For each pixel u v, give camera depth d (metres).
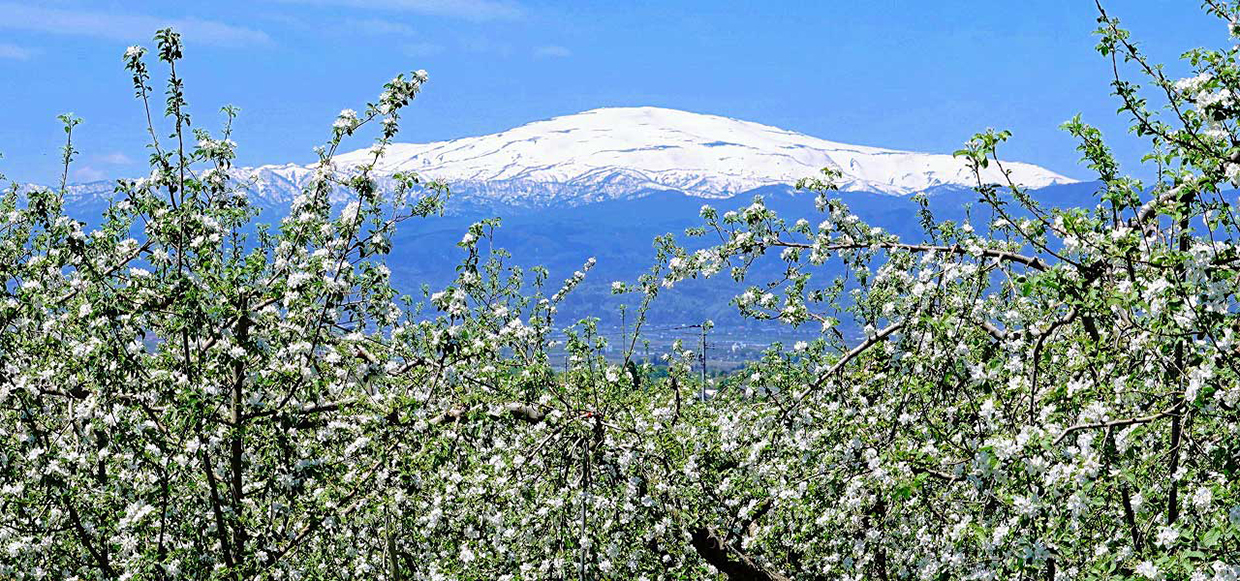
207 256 9.09
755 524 11.00
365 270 9.95
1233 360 6.60
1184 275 6.89
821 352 11.20
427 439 9.55
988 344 8.24
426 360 9.62
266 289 9.12
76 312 8.87
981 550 8.14
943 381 8.10
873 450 8.79
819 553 10.88
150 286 8.94
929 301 8.74
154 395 9.09
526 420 10.41
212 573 9.43
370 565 10.93
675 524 10.29
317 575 9.70
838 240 10.23
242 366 9.03
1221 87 7.59
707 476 10.93
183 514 9.52
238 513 9.47
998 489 7.11
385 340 9.88
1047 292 7.52
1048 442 6.48
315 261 9.41
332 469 9.73
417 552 11.30
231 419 9.23
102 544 9.71
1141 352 7.55
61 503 9.11
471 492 9.80
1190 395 6.59
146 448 8.78
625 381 10.88
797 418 9.75
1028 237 7.86
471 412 9.39
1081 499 6.57
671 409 11.59
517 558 10.35
